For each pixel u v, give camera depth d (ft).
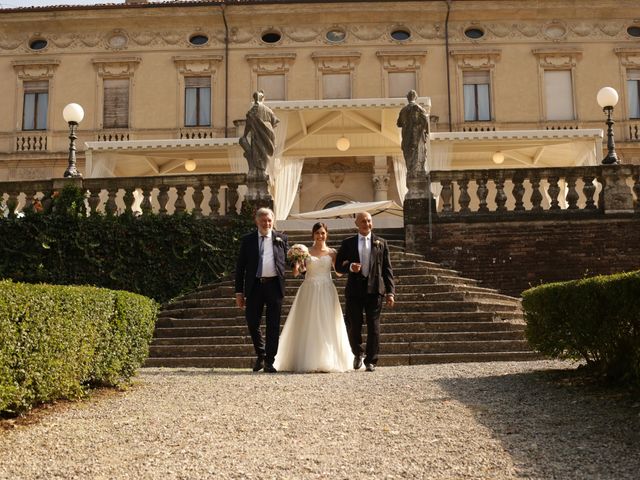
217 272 54.80
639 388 23.91
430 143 73.56
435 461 17.06
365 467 16.65
